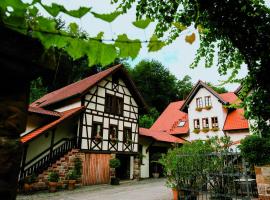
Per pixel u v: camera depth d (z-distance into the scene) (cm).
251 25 356
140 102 2027
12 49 114
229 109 2409
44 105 1823
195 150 871
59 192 1238
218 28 375
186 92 4512
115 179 1570
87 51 96
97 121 1670
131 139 1909
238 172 659
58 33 96
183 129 2653
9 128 117
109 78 1827
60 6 84
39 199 1054
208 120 2419
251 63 390
